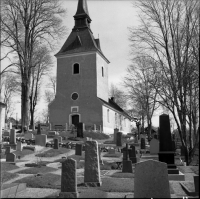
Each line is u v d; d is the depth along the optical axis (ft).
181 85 44.93
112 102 183.62
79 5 158.51
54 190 30.60
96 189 30.01
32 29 111.45
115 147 85.35
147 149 82.38
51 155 65.72
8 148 61.62
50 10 110.93
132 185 31.96
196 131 46.06
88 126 131.44
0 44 98.17
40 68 154.20
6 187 28.99
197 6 44.80
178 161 55.36
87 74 139.44
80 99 137.49
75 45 147.02
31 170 43.50
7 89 178.40
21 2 109.09
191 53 43.98
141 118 134.31
